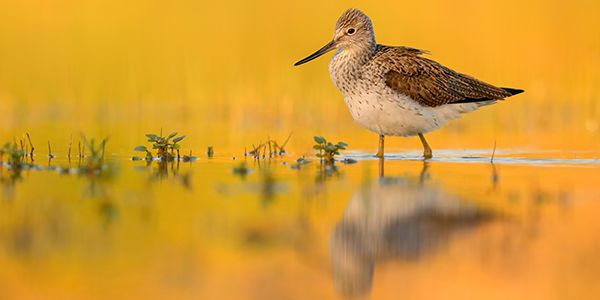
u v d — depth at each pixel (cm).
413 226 885
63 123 1925
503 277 739
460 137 1781
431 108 1445
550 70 2522
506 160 1388
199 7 2870
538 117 2111
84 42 2603
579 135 1798
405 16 2811
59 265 747
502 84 2409
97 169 1213
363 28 1447
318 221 899
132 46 2609
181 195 1024
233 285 711
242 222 889
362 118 1459
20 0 2748
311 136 1766
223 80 2430
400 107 1421
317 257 785
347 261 772
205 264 760
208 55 2597
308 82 2441
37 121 1955
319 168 1271
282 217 914
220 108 2189
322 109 2189
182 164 1310
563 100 2319
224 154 1452
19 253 776
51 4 2766
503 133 1858
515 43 2697
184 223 884
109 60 2520
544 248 815
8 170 1210
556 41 2725
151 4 2844
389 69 1416
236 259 775
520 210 957
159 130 1825
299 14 2827
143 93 2311
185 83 2388
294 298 691
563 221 907
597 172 1238
